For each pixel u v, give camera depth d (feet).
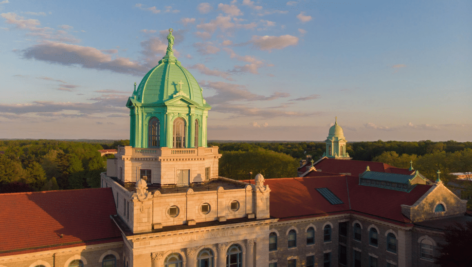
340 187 168.55
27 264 97.81
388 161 375.04
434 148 460.14
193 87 142.20
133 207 96.63
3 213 106.52
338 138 318.65
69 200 120.37
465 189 259.60
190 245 104.06
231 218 114.93
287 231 135.44
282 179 166.40
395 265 124.88
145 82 137.59
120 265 110.42
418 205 125.59
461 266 97.60
